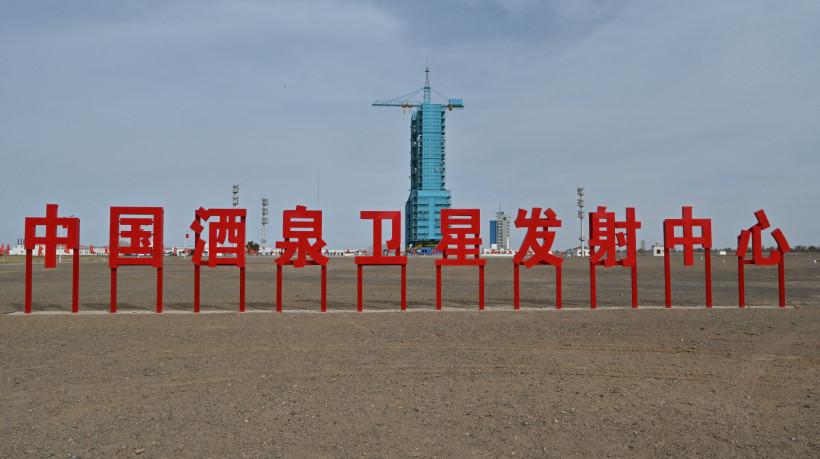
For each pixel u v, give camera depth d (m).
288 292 23.23
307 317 15.20
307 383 8.12
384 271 41.88
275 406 6.98
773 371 8.87
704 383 8.12
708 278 17.34
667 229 17.27
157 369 9.00
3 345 11.06
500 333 12.45
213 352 10.36
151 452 5.47
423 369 8.99
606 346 10.88
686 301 19.61
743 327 13.25
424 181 129.25
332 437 5.88
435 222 126.62
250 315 15.63
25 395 7.50
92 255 88.06
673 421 6.40
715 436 5.91
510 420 6.43
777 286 26.31
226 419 6.48
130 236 16.06
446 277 34.28
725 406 6.98
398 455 5.39
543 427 6.19
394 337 11.95
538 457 5.35
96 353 10.27
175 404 7.08
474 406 6.98
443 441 5.77
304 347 10.84
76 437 5.90
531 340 11.55
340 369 8.99
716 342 11.30
